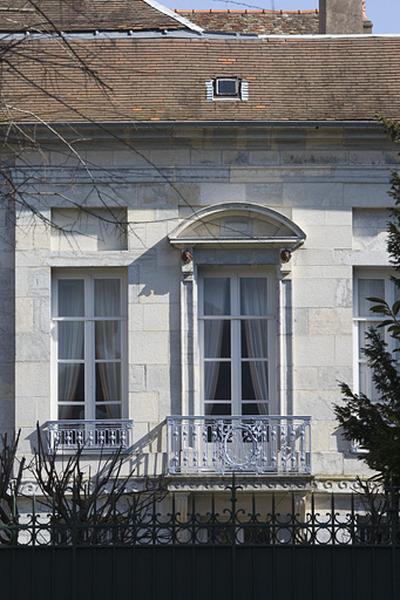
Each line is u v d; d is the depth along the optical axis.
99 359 40.66
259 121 40.03
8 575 23.27
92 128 39.50
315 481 39.72
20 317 40.25
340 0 47.47
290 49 42.47
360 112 40.66
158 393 40.31
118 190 40.09
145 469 39.91
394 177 27.41
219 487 39.28
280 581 23.31
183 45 42.16
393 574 23.31
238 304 40.81
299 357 40.44
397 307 25.55
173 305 40.41
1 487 27.45
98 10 42.28
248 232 40.53
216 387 40.81
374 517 23.56
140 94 40.78
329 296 40.50
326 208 40.59
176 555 23.34
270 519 23.81
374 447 24.58
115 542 23.34
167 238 40.31
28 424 40.16
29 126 37.03
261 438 39.81
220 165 40.41
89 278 40.72
